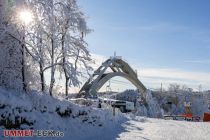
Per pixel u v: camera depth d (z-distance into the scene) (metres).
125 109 58.44
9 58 19.08
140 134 22.03
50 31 21.81
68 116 20.86
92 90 66.31
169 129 26.14
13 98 16.16
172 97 129.25
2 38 18.38
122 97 98.25
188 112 74.44
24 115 16.34
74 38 24.61
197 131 24.83
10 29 18.73
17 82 19.33
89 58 25.00
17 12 18.78
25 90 19.64
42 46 20.67
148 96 92.69
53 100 20.08
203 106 130.62
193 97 134.75
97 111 25.33
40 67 21.08
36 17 19.78
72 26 24.59
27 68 20.31
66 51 23.70
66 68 23.05
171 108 124.62
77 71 23.84
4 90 17.17
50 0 20.84
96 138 19.09
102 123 24.48
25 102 16.97
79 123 21.41
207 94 138.12
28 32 19.88
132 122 32.03
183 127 28.28
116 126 26.59
